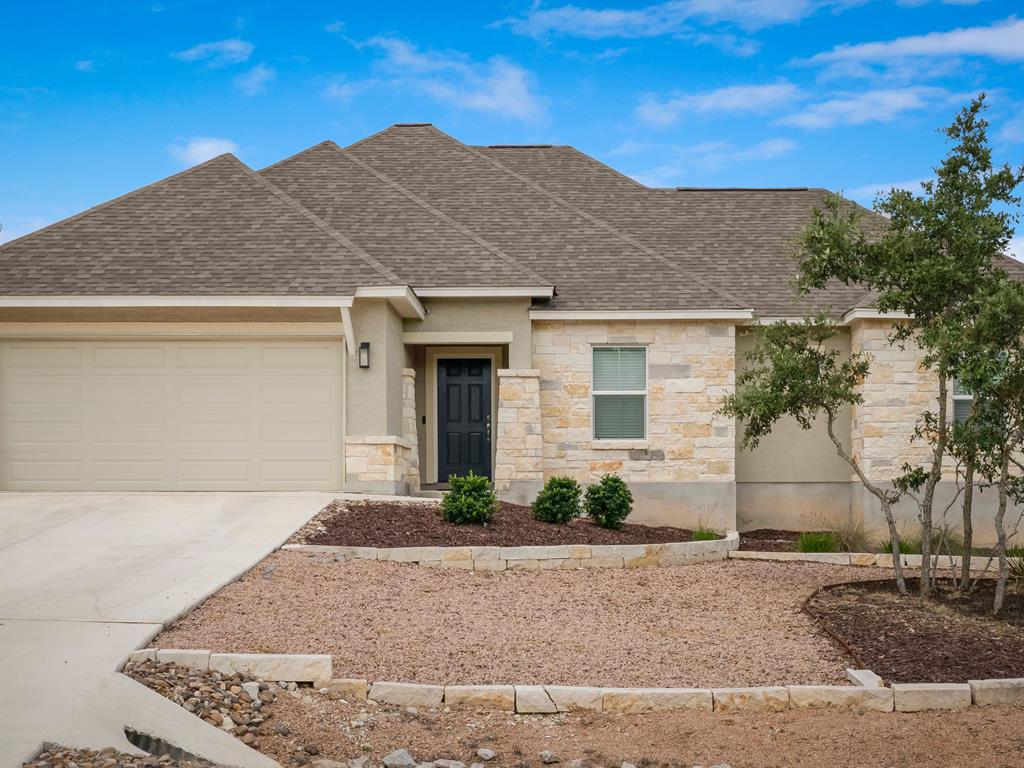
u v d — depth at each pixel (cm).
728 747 716
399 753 666
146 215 1800
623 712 787
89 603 928
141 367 1686
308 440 1683
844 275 1175
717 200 2319
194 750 641
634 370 1872
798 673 870
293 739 691
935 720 775
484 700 780
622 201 2302
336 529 1344
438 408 1944
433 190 2212
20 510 1443
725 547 1472
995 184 1115
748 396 1176
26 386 1681
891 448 1816
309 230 1770
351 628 924
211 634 863
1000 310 998
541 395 1852
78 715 648
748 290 1995
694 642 963
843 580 1272
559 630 987
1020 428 1064
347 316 1633
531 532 1445
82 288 1623
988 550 1672
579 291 1883
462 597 1089
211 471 1680
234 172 1922
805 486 1928
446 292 1786
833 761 691
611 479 1617
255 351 1691
